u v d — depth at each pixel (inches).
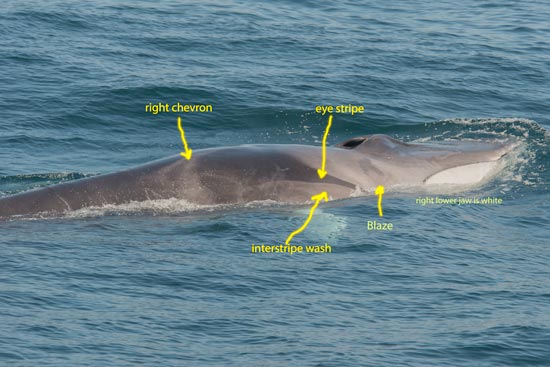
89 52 5802.2
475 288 2829.7
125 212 3444.9
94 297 2640.3
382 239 3221.0
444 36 6633.9
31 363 2204.7
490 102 5231.3
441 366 2293.3
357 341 2421.3
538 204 3678.6
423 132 4694.9
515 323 2554.1
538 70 5866.1
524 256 3144.7
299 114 4906.5
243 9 7150.6
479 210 3580.2
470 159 3932.1
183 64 5669.3
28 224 3297.2
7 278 2741.1
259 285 2795.3
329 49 6141.7
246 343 2391.7
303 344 2391.7
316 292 2763.3
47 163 4163.4
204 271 2886.3
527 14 7436.0
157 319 2512.3
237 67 5654.5
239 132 4712.1
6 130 4534.9
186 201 3516.2
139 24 6491.1
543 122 4933.6
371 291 2783.0
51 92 5054.1
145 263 2935.5
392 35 6609.3
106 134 4608.8
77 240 3134.8
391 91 5334.6
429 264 3029.0
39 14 6505.9
